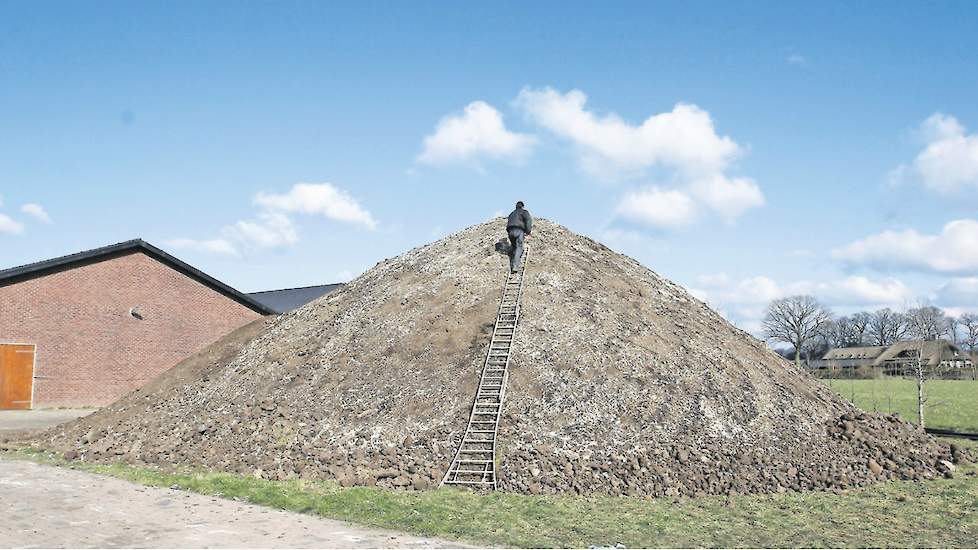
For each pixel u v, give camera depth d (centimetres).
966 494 1764
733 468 1858
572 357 2192
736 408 2138
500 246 2892
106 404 3769
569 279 2634
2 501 1493
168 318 4072
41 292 3572
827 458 2017
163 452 2073
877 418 2417
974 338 13638
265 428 2089
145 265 3991
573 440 1888
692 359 2316
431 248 3108
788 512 1554
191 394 2553
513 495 1638
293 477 1767
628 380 2128
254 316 4525
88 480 1747
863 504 1645
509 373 2117
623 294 2642
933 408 4291
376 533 1277
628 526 1394
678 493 1714
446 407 2034
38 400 3538
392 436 1955
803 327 11100
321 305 2970
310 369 2388
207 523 1321
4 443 2370
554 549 1216
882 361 10862
